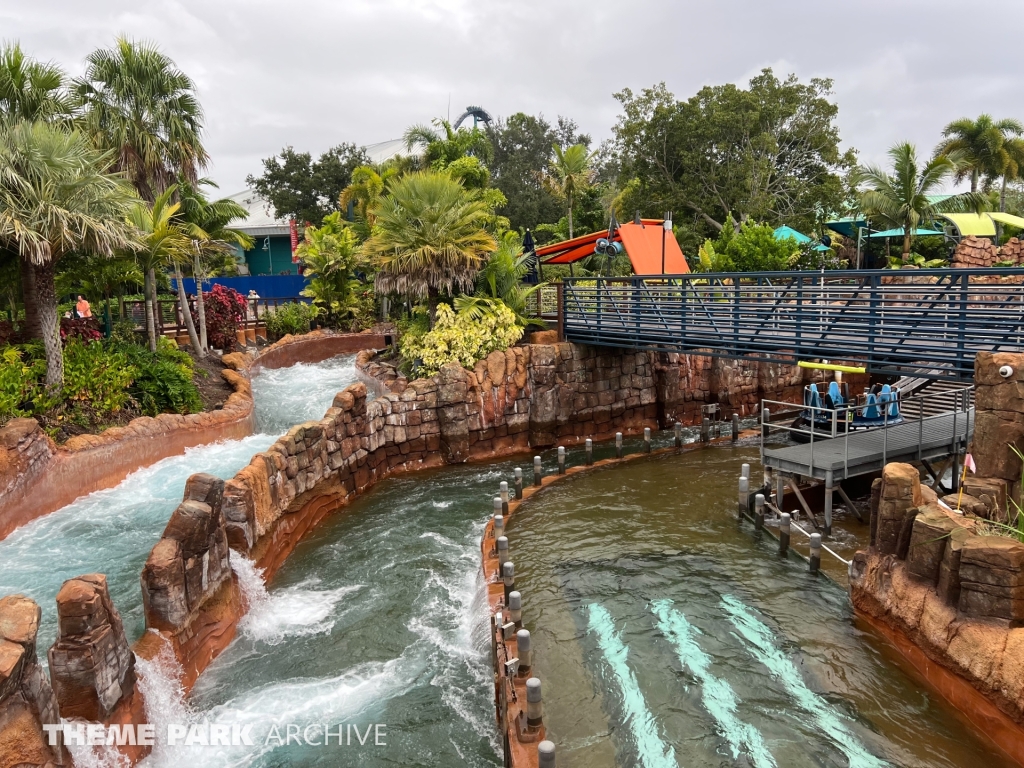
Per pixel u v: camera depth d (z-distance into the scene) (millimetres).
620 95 43688
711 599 10359
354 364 28141
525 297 22094
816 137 41656
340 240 35281
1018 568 7121
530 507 14477
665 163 42625
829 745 7199
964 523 8281
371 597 11156
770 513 13555
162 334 25797
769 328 15531
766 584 10789
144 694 7586
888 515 9094
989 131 39438
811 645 8984
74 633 6695
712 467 17000
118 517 12781
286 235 53281
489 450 19578
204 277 29266
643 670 8594
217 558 9547
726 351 17078
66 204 14344
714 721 7617
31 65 18422
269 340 32969
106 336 20969
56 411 14930
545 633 9500
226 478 14648
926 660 8094
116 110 23000
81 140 15227
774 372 24625
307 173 55500
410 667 9297
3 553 11281
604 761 7027
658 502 14570
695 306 17516
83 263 19109
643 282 22922
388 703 8555
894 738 7230
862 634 9172
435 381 18594
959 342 11781
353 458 16219
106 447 14422
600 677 8461
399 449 17984
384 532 13883
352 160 55594
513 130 71188
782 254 30734
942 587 7984
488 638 9734
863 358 13383
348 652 9617
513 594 8750
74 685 6645
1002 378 9602
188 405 18438
